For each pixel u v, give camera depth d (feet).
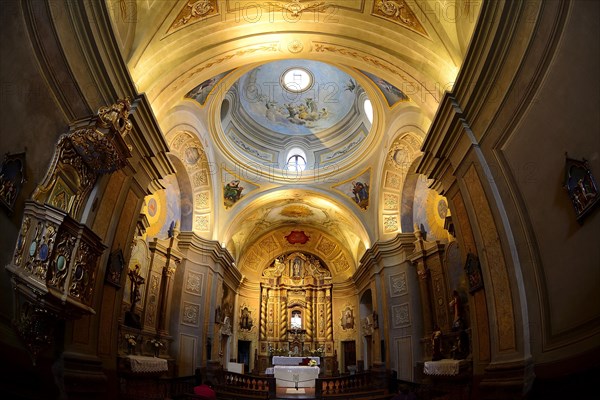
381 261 49.65
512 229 21.71
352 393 42.68
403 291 46.19
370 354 62.69
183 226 47.34
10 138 15.53
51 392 18.39
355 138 56.65
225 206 54.08
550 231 18.83
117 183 25.02
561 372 16.74
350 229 64.44
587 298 16.22
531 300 20.22
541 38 18.03
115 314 25.12
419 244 44.09
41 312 16.70
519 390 19.47
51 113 18.20
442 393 34.01
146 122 26.84
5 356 14.87
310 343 71.20
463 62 23.39
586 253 16.31
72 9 18.60
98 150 19.70
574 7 15.65
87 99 20.97
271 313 73.26
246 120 57.57
